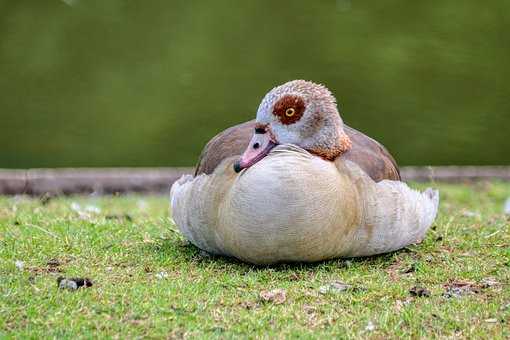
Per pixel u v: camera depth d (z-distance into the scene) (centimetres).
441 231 1156
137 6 2909
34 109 2259
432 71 2500
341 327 835
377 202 967
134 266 988
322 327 836
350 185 957
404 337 818
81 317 837
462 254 1055
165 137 2153
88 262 995
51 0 2884
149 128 2192
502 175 1695
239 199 921
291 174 912
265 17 2853
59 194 1555
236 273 968
